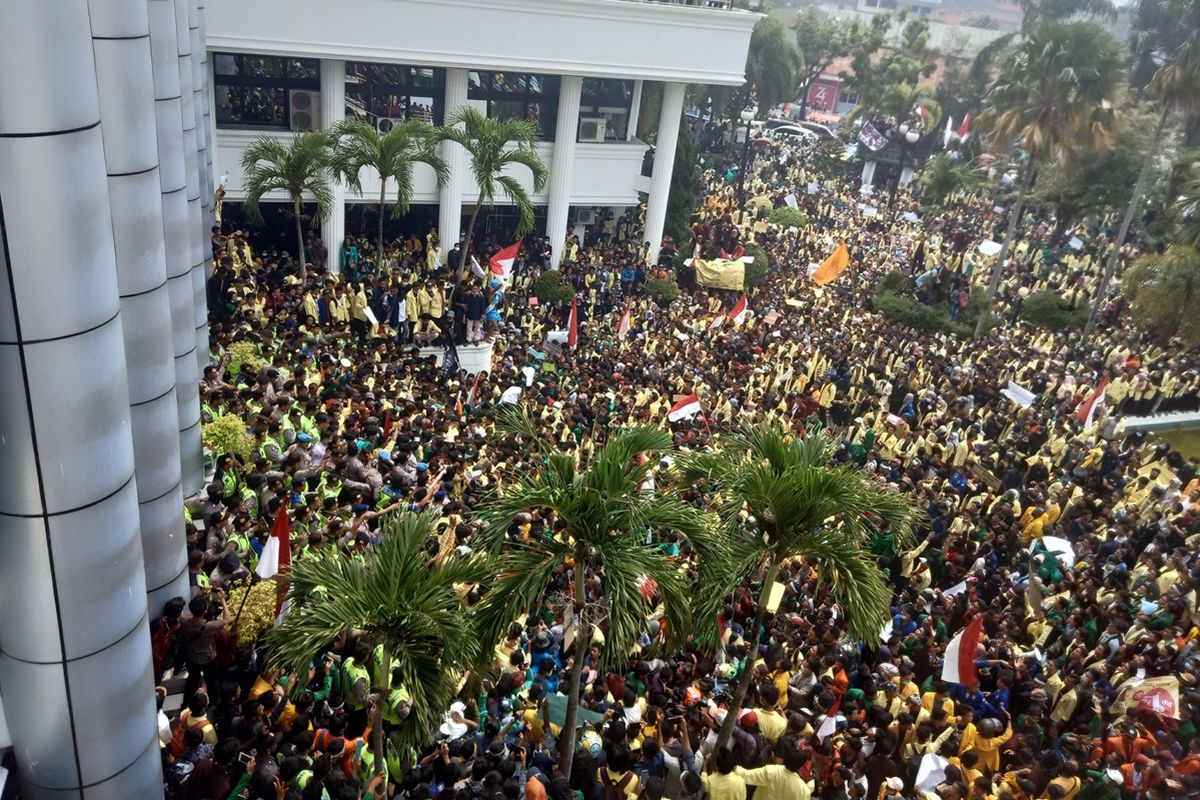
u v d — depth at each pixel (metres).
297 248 31.22
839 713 11.43
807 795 8.66
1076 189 42.50
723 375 24.95
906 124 61.94
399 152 25.89
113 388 7.23
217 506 13.02
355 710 9.36
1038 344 33.59
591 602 10.99
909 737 11.00
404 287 24.66
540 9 29.53
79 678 7.51
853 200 53.97
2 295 6.44
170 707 10.56
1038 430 23.23
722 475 10.25
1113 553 16.92
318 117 29.67
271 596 10.77
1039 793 10.34
